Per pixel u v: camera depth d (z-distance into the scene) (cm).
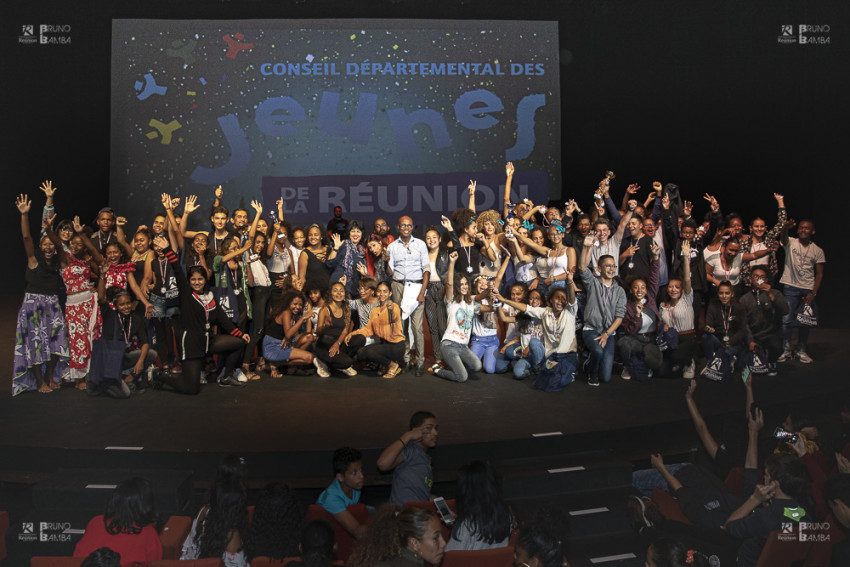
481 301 663
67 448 475
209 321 604
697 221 963
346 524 387
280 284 691
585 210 955
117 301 590
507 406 567
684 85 943
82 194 952
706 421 537
